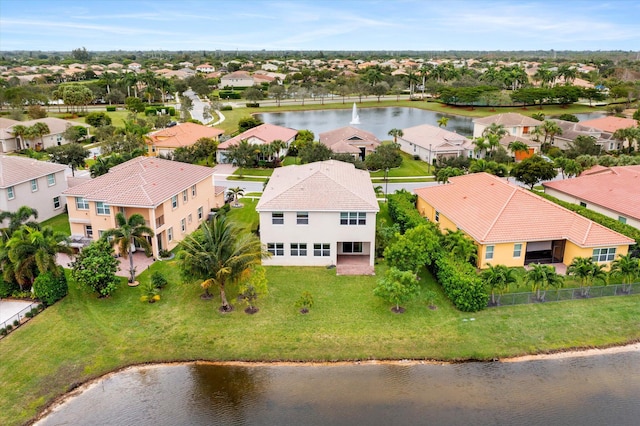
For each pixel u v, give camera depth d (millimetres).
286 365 28219
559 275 34281
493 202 43000
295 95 172750
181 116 122125
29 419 24297
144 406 25250
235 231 34000
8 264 33781
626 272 34500
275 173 51406
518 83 189625
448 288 34375
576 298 34719
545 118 131250
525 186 66875
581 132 88500
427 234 36844
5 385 26219
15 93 124500
